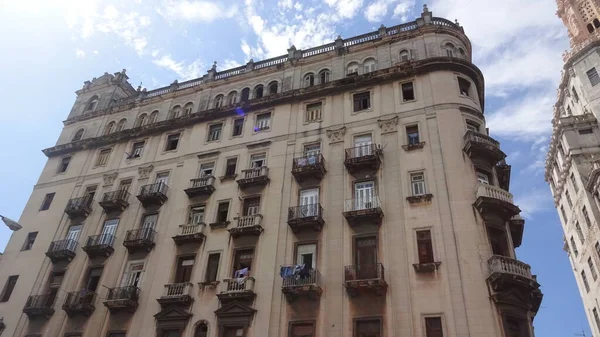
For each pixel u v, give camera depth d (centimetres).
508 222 2377
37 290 2991
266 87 3434
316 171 2691
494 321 1947
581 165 4784
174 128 3528
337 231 2455
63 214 3372
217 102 3578
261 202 2766
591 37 5741
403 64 2964
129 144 3612
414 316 2056
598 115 4950
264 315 2305
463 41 3262
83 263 2983
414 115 2762
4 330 2848
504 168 2744
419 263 2198
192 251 2728
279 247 2520
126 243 2858
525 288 2044
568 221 5369
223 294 2416
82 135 3975
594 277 4634
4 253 3331
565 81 5716
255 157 3069
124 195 3209
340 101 3061
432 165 2512
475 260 2125
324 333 2145
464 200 2331
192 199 2998
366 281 2156
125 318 2602
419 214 2358
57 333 2703
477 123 2736
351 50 3312
